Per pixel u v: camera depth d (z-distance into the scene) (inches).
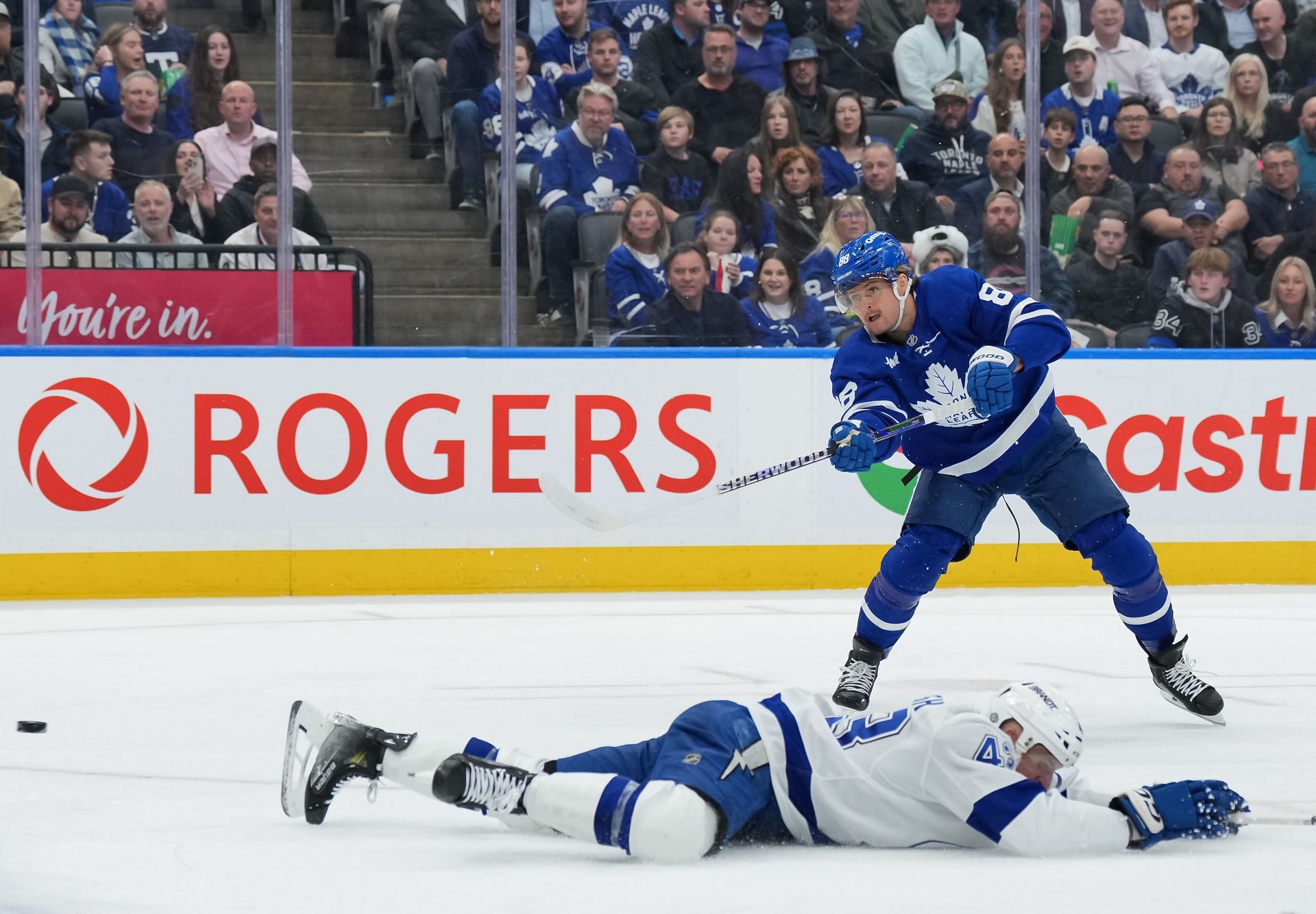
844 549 1254.9
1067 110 1371.8
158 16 1259.8
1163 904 359.3
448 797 396.8
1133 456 1291.8
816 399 1249.4
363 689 749.9
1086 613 1099.9
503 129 1270.9
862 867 391.5
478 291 1317.7
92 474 1152.8
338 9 1290.6
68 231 1256.2
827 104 1344.7
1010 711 409.1
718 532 1236.5
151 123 1263.5
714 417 1235.2
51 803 488.4
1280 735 634.8
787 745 407.5
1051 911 351.9
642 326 1325.0
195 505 1165.7
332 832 442.6
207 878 384.5
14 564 1144.8
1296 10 1429.6
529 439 1210.0
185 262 1256.2
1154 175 1385.3
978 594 1233.4
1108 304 1384.1
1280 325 1403.8
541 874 386.6
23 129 1249.4
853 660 668.7
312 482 1181.7
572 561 1218.0
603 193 1320.1
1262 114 1402.6
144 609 1104.2
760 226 1337.4
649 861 396.5
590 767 415.5
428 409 1194.6
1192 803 412.2
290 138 1250.6
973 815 394.9
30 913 351.3
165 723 652.1
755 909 351.6
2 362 1138.0
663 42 1326.3
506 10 1259.8
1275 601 1191.6
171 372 1160.2
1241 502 1309.1
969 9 1358.3
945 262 1363.2
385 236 1299.2
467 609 1112.2
